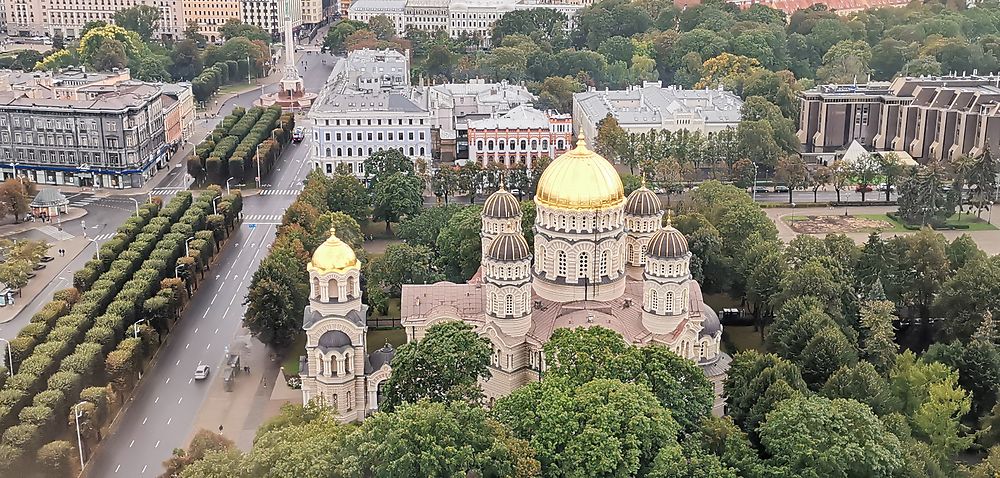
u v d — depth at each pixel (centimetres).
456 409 18888
